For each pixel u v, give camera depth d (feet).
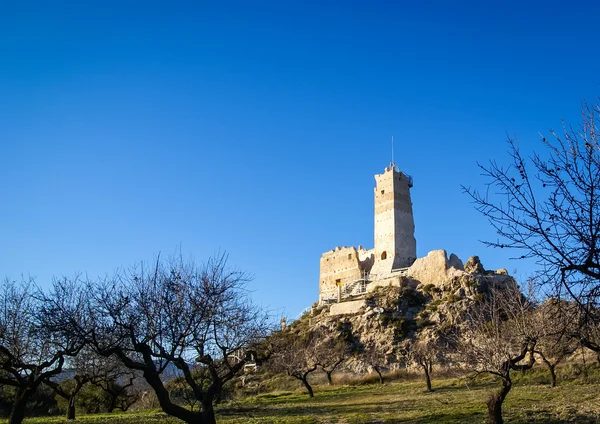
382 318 318.45
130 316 82.23
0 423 99.40
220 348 91.71
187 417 79.87
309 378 267.39
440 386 179.32
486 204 45.50
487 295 313.73
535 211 43.91
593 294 44.16
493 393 84.84
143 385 218.38
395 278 359.46
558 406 101.19
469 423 88.94
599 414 88.84
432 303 328.29
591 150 43.24
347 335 316.81
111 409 170.91
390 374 251.19
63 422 121.90
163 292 85.46
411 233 391.86
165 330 82.84
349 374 271.49
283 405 156.25
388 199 392.68
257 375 271.08
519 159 44.91
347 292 395.75
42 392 194.29
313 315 376.07
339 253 431.02
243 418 122.62
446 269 349.00
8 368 96.07
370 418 109.40
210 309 86.43
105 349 79.87
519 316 103.55
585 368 156.35
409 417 106.11
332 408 138.92
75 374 150.10
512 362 86.22
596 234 42.01
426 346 237.66
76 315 86.99
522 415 93.15
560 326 67.46
